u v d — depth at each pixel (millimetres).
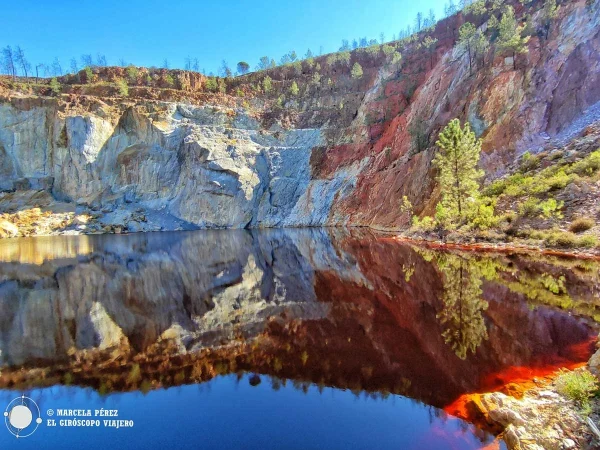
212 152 60500
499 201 25359
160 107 66625
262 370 7098
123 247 32250
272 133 69375
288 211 61188
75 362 7793
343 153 62625
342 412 5473
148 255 26016
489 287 12625
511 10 41375
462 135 26562
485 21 55406
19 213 54344
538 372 6395
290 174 64438
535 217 21328
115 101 67688
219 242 34781
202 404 5863
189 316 11125
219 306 12203
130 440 4938
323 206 58531
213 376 6930
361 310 11008
